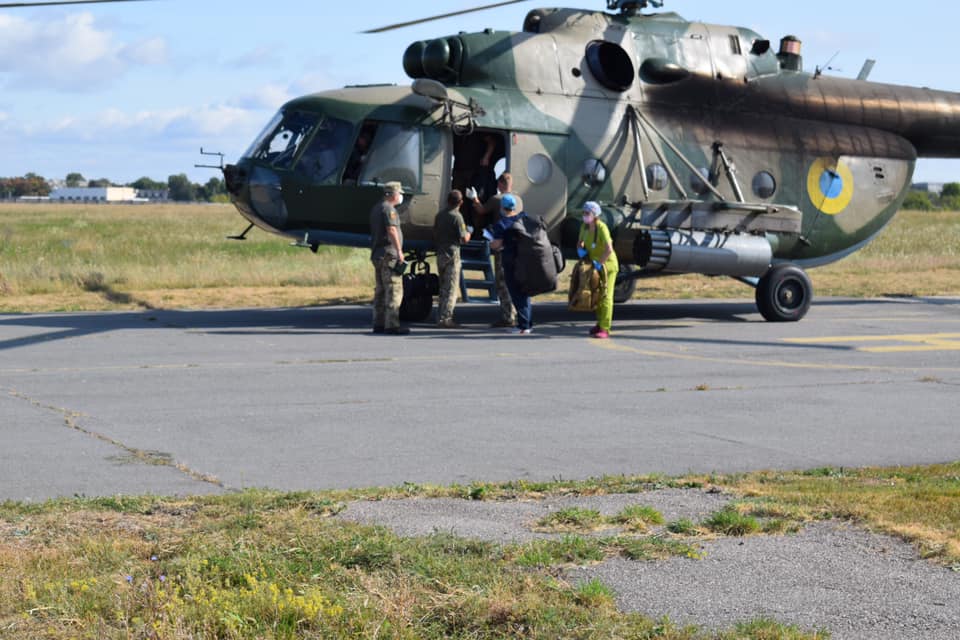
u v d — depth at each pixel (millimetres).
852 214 21516
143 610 4824
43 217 91312
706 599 5188
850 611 5051
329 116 17781
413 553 5660
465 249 18734
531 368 13430
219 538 5965
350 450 8781
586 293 16516
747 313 21062
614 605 5066
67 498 6992
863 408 11023
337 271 26969
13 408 10344
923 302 23859
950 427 10094
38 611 4809
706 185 19609
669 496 7258
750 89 20641
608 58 19406
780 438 9523
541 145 18531
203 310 20375
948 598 5234
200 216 96250
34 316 18766
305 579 5270
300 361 13727
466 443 9133
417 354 14508
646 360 14273
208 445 8875
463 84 18766
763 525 6445
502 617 4871
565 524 6473
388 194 16562
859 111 21703
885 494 7188
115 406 10547
